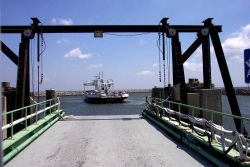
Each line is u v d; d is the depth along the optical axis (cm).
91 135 1329
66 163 888
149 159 922
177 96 1673
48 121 1578
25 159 934
